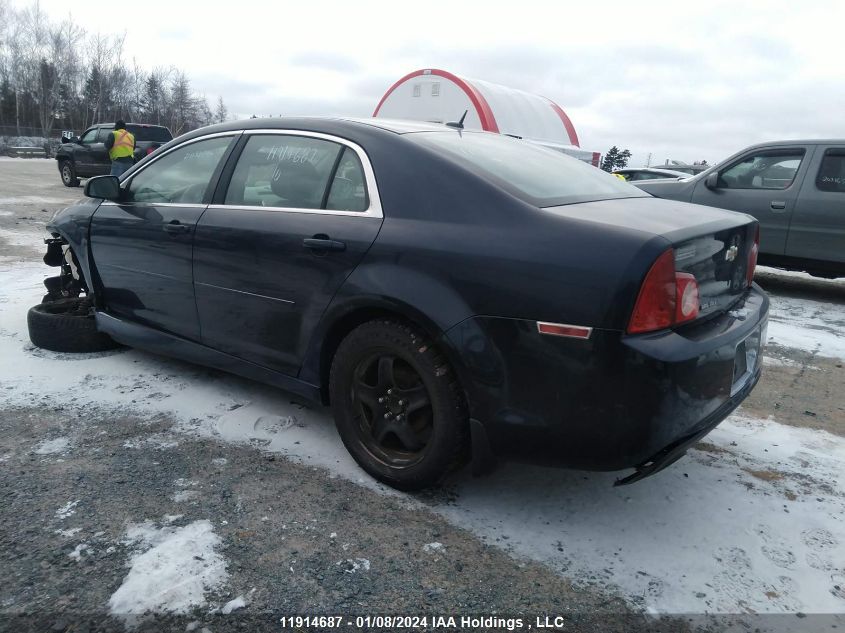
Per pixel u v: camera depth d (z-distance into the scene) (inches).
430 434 105.0
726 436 137.2
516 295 91.4
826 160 274.7
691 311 90.4
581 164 136.9
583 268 87.9
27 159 1433.3
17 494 104.5
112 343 174.9
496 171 108.3
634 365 85.4
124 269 153.9
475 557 93.9
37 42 2386.8
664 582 90.1
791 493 114.3
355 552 93.7
